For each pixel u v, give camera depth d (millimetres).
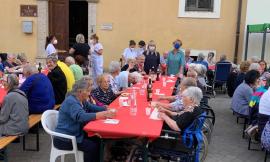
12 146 5293
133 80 6922
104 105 5012
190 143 3912
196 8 11586
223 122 7113
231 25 11469
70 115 3885
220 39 11562
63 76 6219
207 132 5371
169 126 4023
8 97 4520
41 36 11945
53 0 11961
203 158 4590
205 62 9812
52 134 3822
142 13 11695
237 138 6086
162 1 11594
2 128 4527
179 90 5738
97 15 11836
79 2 14703
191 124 3959
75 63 7633
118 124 3789
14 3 11891
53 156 3977
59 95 6176
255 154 5332
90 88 4117
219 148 5551
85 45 8680
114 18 11789
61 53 12125
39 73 5602
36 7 11836
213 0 11453
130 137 3625
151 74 7789
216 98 9633
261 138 4773
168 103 5180
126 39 11852
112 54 11953
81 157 3971
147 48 10109
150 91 5238
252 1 11180
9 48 12117
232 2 11359
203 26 11578
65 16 12047
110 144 4480
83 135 3980
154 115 4230
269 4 11117
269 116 4941
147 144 3725
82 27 15023
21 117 4555
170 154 3967
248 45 11375
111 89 5562
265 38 10281
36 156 4930
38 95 5418
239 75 7332
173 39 11727
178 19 11625
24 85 5367
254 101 5633
